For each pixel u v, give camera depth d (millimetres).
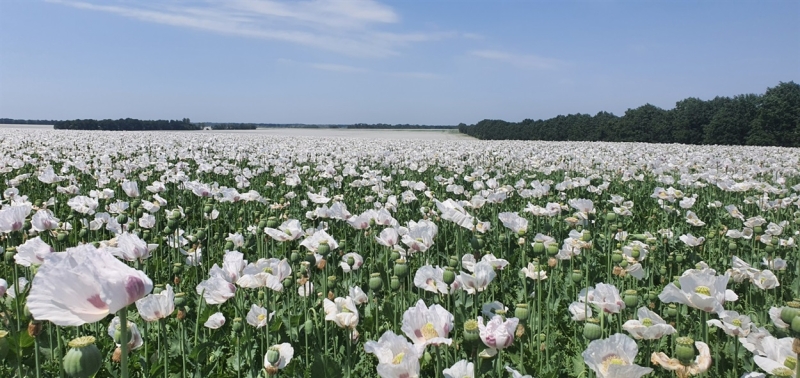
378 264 6195
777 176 18750
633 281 6234
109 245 5410
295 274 5219
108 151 23703
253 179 17156
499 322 3027
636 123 72500
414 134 91250
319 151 26891
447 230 8703
